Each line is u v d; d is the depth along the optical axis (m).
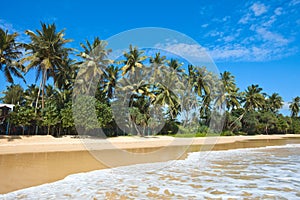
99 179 4.52
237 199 3.72
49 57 14.90
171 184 4.31
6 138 11.64
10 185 4.12
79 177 4.68
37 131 13.98
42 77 15.53
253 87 29.98
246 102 29.61
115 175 4.69
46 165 5.99
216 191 4.05
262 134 30.56
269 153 9.94
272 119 29.55
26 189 3.91
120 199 3.52
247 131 27.67
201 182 4.57
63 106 15.27
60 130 14.02
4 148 9.34
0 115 12.91
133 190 3.92
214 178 4.96
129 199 3.54
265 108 34.44
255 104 29.38
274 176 5.32
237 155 9.13
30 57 14.59
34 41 14.94
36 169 5.47
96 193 3.74
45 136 12.72
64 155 7.86
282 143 16.62
